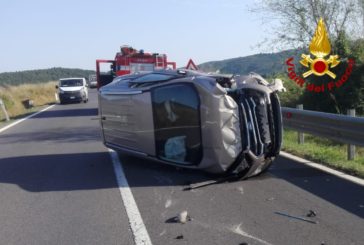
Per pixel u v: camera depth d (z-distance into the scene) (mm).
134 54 25281
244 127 7898
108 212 6574
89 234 5742
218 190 7555
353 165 8852
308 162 9484
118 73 25344
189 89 8102
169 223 6043
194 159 8172
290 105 17422
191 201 6973
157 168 9164
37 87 50094
